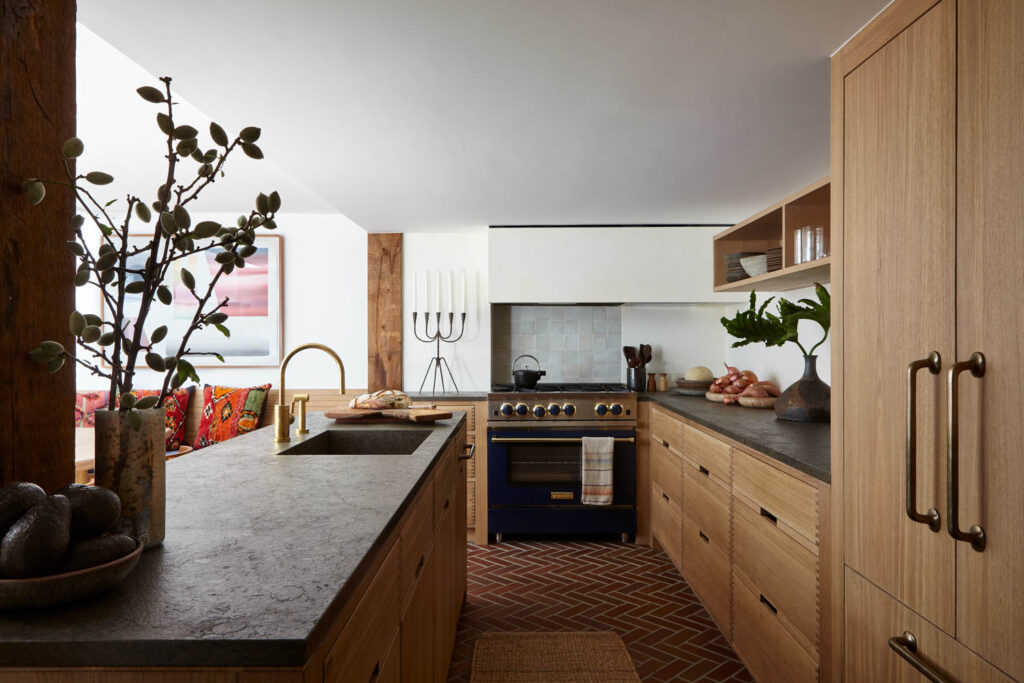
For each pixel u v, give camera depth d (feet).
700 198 12.67
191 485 5.19
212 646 2.49
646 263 15.05
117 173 13.48
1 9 3.54
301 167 10.60
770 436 8.07
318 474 5.63
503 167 10.54
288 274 17.40
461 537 9.86
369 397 10.02
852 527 5.56
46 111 3.87
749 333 10.53
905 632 4.79
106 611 2.77
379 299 16.43
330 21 5.77
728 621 8.84
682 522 11.48
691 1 5.42
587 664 8.63
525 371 15.23
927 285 4.55
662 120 8.37
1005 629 3.76
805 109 7.97
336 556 3.45
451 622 8.25
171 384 3.81
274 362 17.31
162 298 3.76
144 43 6.18
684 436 11.35
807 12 5.55
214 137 3.72
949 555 4.28
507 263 15.11
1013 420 3.71
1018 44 3.67
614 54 6.46
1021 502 3.64
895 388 4.94
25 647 2.50
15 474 3.63
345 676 3.18
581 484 14.44
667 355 16.69
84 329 3.44
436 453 6.67
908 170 4.80
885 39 5.14
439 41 6.17
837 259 5.90
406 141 9.23
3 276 3.56
